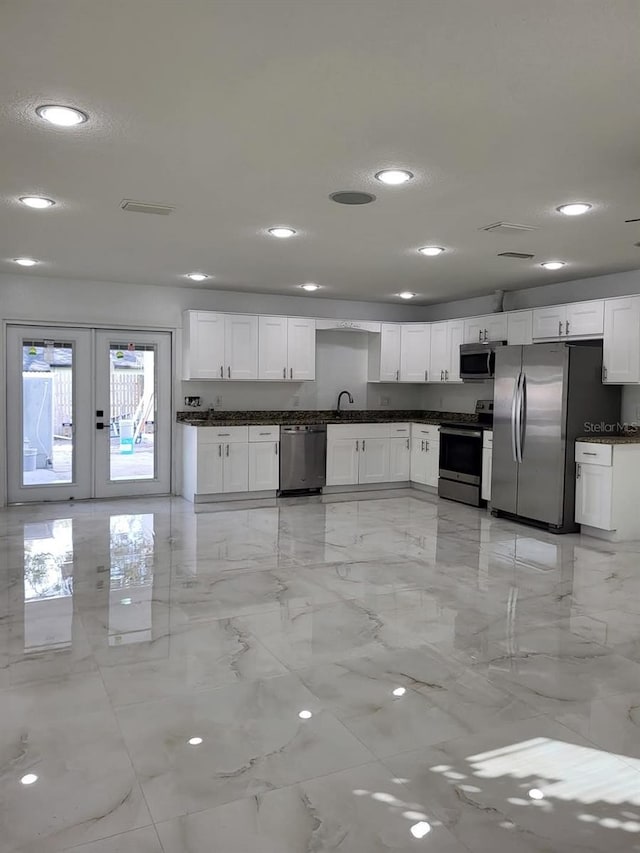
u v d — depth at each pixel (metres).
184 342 7.40
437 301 8.27
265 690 2.86
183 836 1.94
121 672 3.02
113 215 4.17
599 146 2.93
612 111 2.57
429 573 4.66
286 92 2.42
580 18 1.93
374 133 2.81
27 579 4.39
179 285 7.17
